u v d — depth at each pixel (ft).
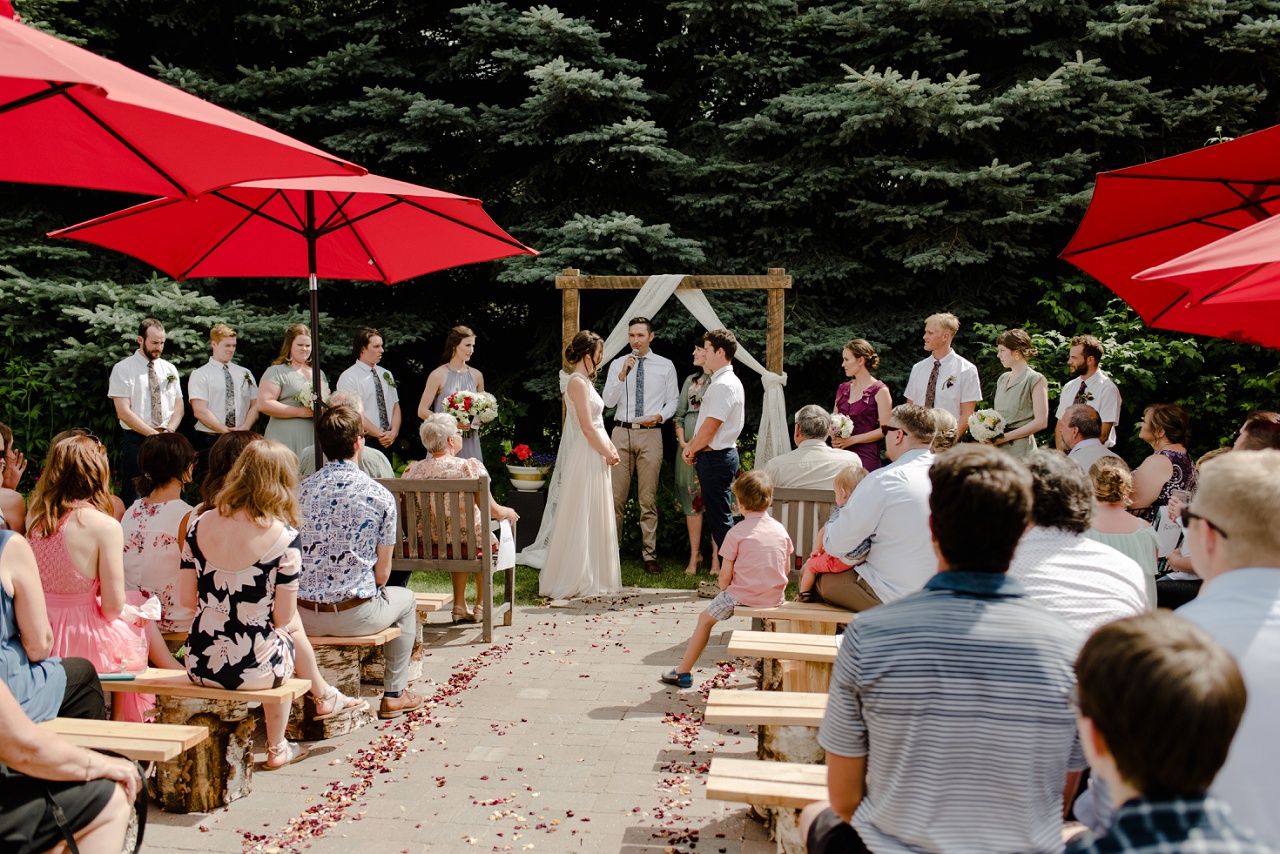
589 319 33.06
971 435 20.84
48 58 6.61
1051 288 29.30
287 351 22.43
